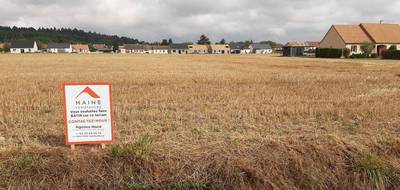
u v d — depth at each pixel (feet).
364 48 212.43
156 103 41.14
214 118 31.89
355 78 74.79
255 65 131.85
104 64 139.23
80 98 20.35
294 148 21.11
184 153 20.38
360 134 25.07
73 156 19.48
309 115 33.24
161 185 18.67
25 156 19.07
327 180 19.90
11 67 117.60
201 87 57.72
